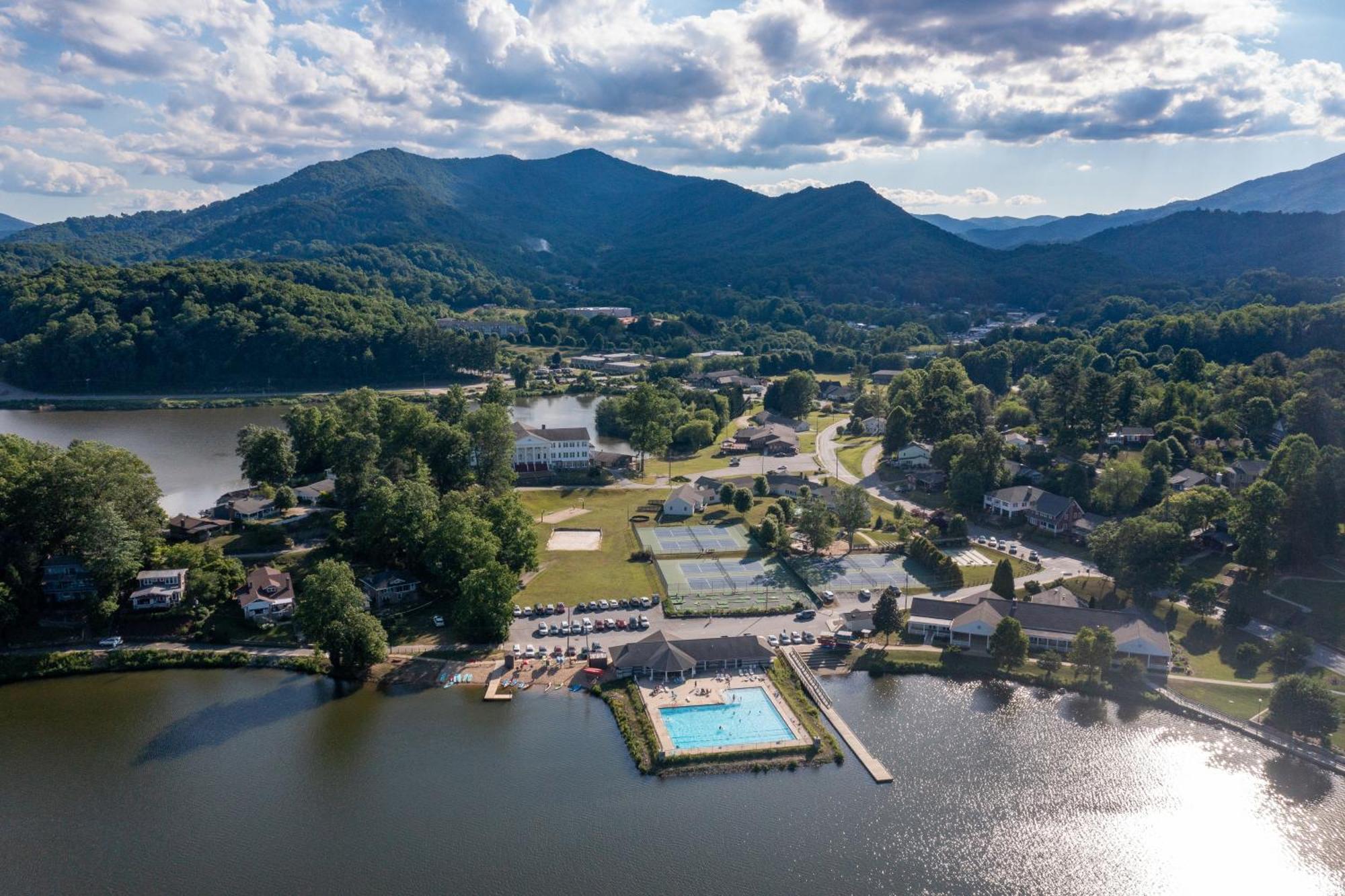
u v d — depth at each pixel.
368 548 140.62
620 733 97.94
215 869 77.25
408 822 83.06
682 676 109.56
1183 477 179.25
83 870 77.44
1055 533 164.50
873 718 102.19
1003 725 101.00
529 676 110.44
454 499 150.12
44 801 86.81
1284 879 77.62
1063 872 77.94
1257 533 133.62
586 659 114.44
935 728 100.19
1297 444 157.50
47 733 98.75
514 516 141.25
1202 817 85.31
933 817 84.44
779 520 165.25
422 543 137.50
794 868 77.12
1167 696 105.81
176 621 120.75
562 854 78.69
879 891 74.75
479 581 118.56
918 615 122.50
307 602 110.50
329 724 100.19
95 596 120.38
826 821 83.50
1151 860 79.56
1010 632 111.75
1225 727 100.50
